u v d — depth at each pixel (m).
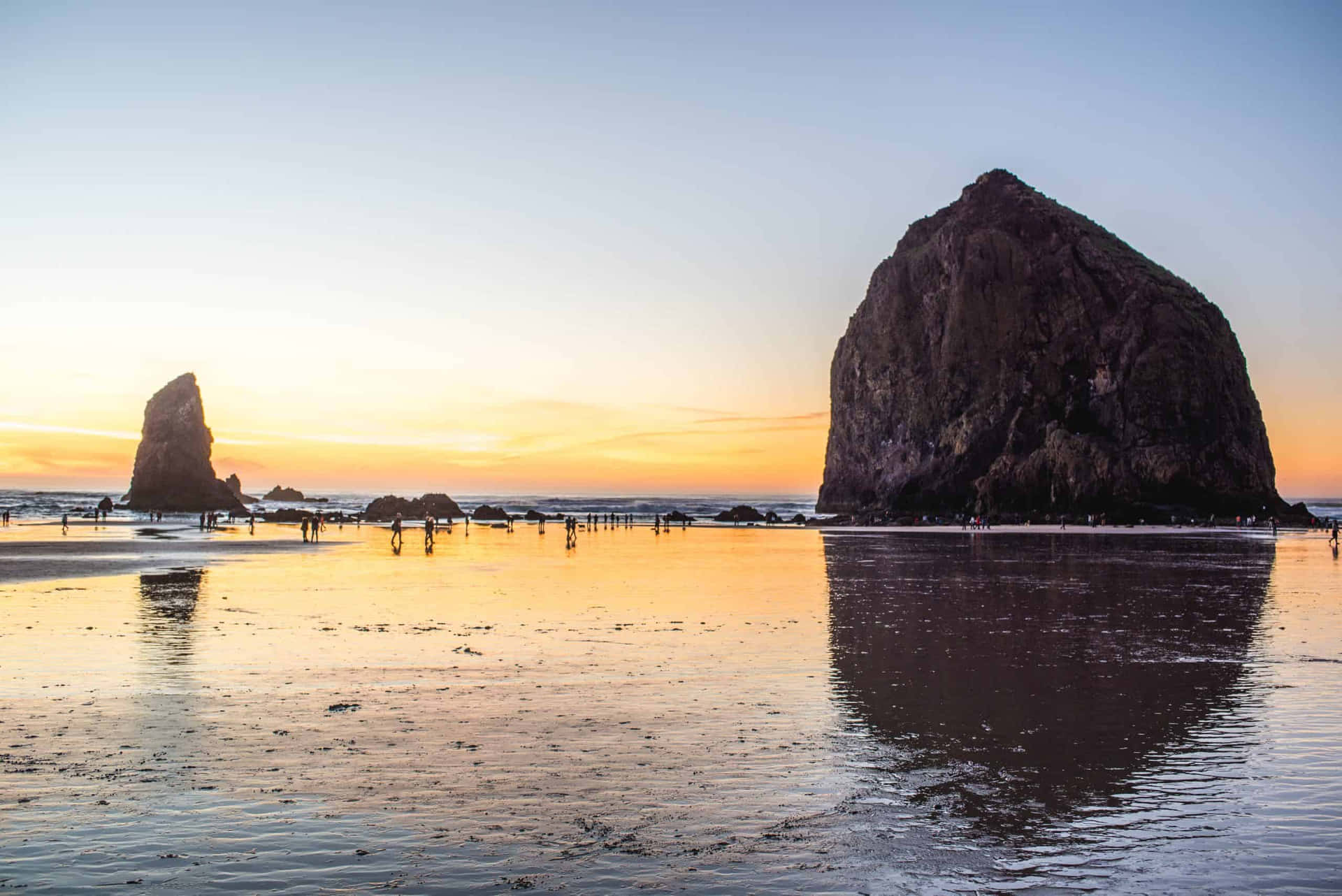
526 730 12.00
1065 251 117.31
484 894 7.14
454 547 65.56
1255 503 101.94
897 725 12.34
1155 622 23.23
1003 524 102.44
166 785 9.62
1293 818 8.87
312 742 11.32
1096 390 110.31
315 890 7.18
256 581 34.41
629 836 8.32
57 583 32.25
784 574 39.75
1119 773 10.23
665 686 14.88
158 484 128.38
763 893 7.19
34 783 9.63
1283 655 18.12
